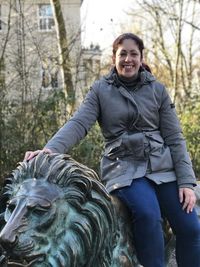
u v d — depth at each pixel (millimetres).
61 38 6277
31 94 5367
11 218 1411
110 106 1951
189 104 6574
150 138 1949
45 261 1432
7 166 5137
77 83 6047
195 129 6164
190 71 10945
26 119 5223
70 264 1476
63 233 1477
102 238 1570
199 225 1963
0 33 5750
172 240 2135
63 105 5270
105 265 1611
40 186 1476
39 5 6598
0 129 5102
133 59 1955
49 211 1447
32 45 5871
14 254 1378
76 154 5051
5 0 5961
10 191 1538
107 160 1976
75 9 8414
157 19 11250
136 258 1825
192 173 1969
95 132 5203
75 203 1501
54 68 5840
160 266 1838
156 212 1836
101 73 6254
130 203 1843
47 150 1647
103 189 1597
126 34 1988
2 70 5352
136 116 1941
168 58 11164
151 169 1925
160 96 2014
